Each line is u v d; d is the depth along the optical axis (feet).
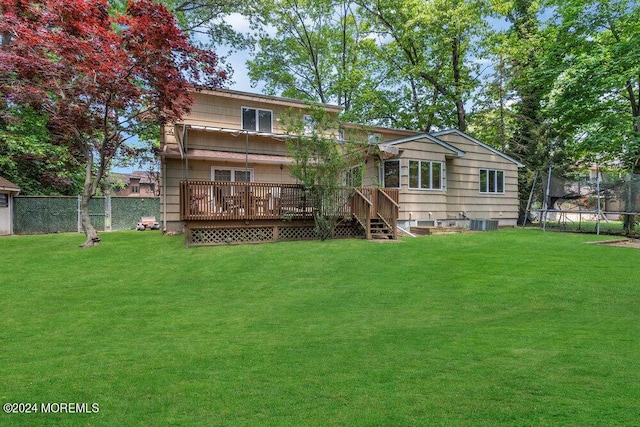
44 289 21.45
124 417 8.21
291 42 84.84
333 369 10.72
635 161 55.16
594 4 51.55
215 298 20.01
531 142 65.98
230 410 8.42
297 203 37.65
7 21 30.60
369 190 40.60
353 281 22.75
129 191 150.41
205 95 45.60
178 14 65.00
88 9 32.22
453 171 54.44
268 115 49.16
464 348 12.20
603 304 17.60
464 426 7.50
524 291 19.84
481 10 65.51
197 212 33.50
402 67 77.10
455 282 21.89
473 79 73.31
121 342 13.75
